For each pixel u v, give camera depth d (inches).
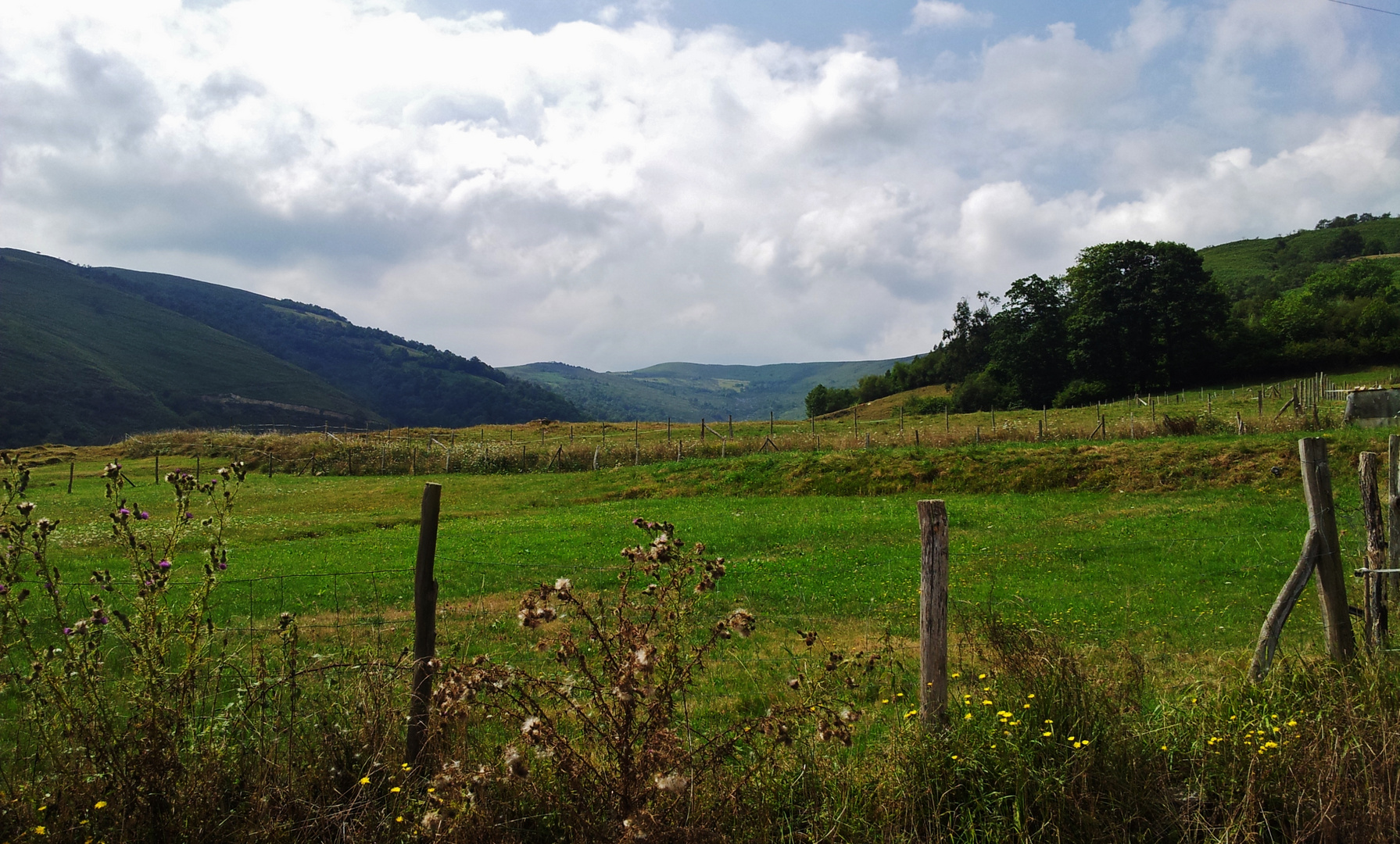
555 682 259.1
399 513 1472.7
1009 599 609.6
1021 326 4003.4
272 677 260.5
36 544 227.9
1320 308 4008.4
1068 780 223.9
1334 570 302.4
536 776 217.0
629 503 1471.5
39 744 229.0
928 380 5506.9
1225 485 1184.2
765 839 205.2
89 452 2723.9
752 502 1381.6
